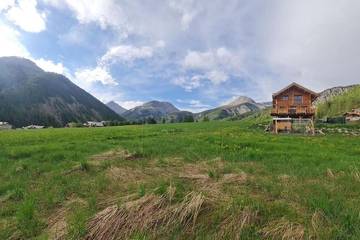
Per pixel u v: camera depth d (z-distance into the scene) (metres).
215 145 19.45
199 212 6.59
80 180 10.64
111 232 6.00
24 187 9.96
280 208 6.88
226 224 6.12
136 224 6.17
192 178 10.01
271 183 9.37
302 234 5.58
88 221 6.39
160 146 19.42
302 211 6.86
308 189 8.73
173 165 13.04
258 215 6.55
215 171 11.09
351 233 5.69
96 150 18.53
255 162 13.76
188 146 19.55
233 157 14.90
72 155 16.11
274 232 5.78
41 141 25.73
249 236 5.80
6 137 31.19
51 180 10.82
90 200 8.02
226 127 47.06
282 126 42.72
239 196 7.59
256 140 23.22
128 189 9.10
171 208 6.62
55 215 7.34
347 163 12.74
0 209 7.93
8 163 14.41
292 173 11.15
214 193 7.88
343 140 25.72
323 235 5.57
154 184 9.37
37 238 6.07
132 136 29.06
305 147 18.95
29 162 14.55
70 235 5.95
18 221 6.87
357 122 61.12
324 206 6.83
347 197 8.11
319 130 40.41
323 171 11.37
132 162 13.90
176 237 5.89
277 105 47.97
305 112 46.25
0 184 10.45
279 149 18.20
